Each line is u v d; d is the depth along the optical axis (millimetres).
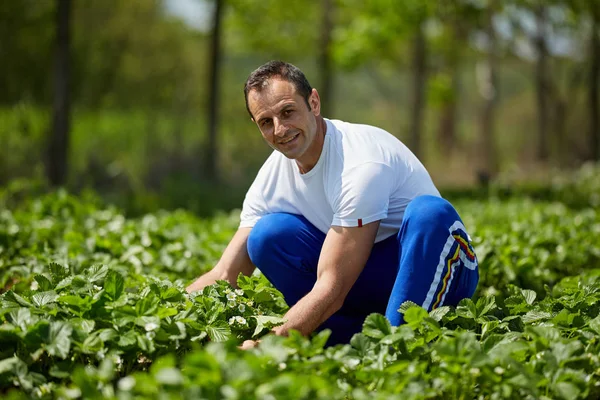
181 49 26766
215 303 4000
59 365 3453
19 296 3850
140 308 3670
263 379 2926
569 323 3979
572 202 12859
